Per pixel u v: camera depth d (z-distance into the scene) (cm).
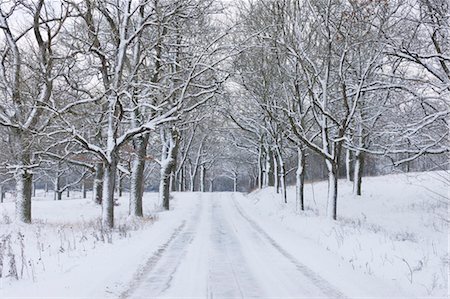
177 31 2161
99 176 3519
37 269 974
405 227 2202
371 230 1717
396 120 1603
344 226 1734
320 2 1850
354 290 821
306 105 2794
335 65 2128
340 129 1911
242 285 860
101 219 1848
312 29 1964
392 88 1656
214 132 5791
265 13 2167
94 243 1320
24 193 1911
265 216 2642
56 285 823
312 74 2053
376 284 870
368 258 1110
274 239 1566
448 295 763
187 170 7988
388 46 1481
